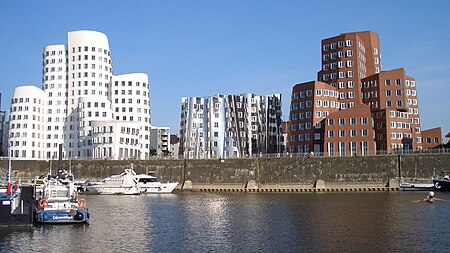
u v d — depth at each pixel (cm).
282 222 6388
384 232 5434
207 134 18662
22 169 15875
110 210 8019
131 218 6925
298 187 12888
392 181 12125
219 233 5556
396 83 15600
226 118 18750
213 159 14088
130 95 18788
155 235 5431
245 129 18988
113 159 15388
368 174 12500
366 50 17188
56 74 19138
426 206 8069
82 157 17575
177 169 14425
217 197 11012
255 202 9462
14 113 18400
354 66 16162
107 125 17025
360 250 4516
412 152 13175
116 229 5834
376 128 15088
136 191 11988
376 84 15825
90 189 12200
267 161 13500
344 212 7381
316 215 7056
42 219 5888
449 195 10256
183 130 19162
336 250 4528
